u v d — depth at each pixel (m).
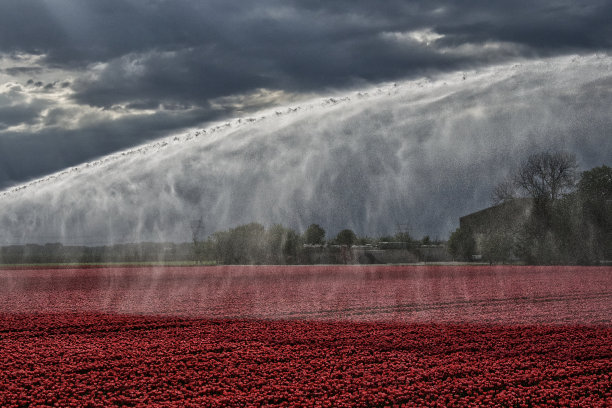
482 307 23.89
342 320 19.78
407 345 14.99
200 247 80.69
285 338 16.02
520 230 63.47
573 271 48.00
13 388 10.72
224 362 13.11
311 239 85.75
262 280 41.75
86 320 19.52
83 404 10.02
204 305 25.06
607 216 60.47
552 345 15.04
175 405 9.95
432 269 55.50
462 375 12.06
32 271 56.97
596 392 10.92
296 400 10.28
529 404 10.20
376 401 10.20
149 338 16.14
